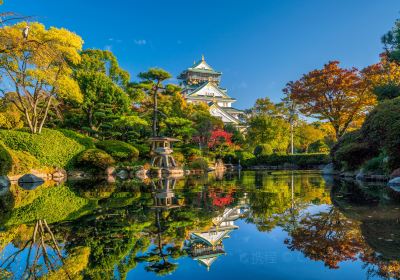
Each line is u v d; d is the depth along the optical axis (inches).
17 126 852.0
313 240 151.7
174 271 116.5
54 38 637.9
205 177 723.4
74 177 737.6
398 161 480.4
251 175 784.9
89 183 565.6
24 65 659.4
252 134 1558.8
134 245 152.2
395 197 299.0
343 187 416.8
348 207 244.1
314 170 1075.3
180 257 133.6
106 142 874.8
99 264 125.3
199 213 238.1
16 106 788.6
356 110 991.6
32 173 629.9
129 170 812.6
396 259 121.1
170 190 419.8
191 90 2257.6
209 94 2209.6
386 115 487.8
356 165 630.5
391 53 699.4
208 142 1242.6
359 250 133.0
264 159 1396.4
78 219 216.5
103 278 110.3
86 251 142.9
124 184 537.0
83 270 118.8
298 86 1064.2
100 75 1034.1
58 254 138.9
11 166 574.2
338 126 1038.4
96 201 313.0
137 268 120.3
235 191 394.9
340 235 158.6
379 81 917.8
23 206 287.1
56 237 167.9
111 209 259.6
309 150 1739.7
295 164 1336.1
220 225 194.5
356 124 1104.2
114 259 131.1
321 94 1016.9
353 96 991.0
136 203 294.4
